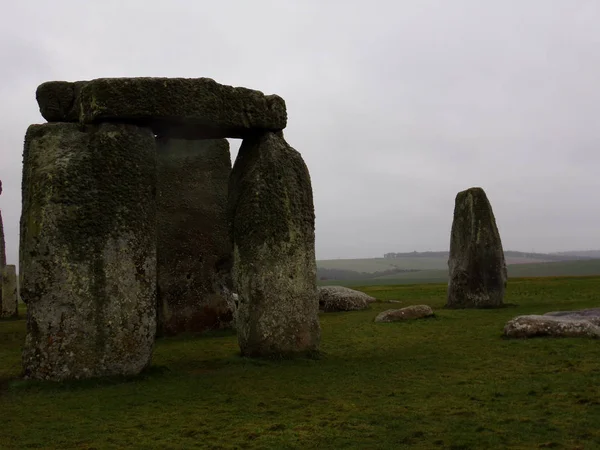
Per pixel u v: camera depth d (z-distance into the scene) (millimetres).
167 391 8805
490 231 19984
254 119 10930
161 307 16016
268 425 7016
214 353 12648
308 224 11430
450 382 8789
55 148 9711
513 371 9273
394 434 6496
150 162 10148
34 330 9383
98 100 9742
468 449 5945
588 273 80375
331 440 6391
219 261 17141
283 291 11023
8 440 6723
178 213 16703
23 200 10133
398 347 12266
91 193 9641
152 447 6371
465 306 20016
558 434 6207
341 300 21438
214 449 6277
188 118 10180
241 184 11195
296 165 11414
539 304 19766
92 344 9484
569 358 9922
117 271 9703
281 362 10680
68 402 8297
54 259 9367
